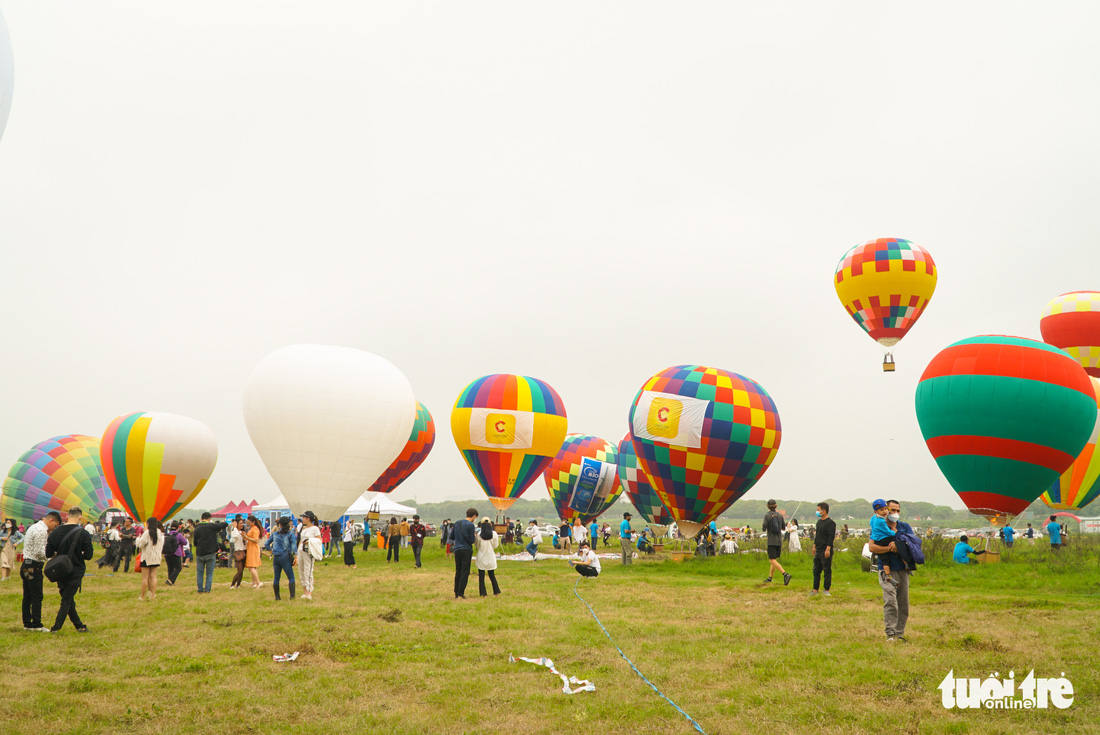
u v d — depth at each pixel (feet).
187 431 103.19
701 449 83.51
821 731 20.21
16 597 50.60
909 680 24.84
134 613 42.60
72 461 139.54
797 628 35.76
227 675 27.37
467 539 49.67
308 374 91.56
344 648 31.53
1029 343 75.36
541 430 107.65
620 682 25.75
